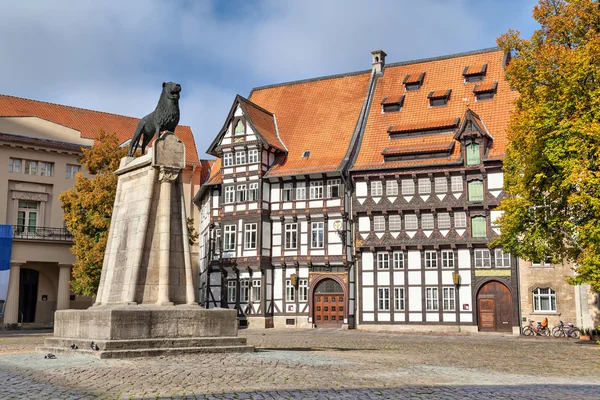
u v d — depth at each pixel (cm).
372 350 2280
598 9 2627
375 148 4391
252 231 4528
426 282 4088
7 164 4700
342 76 5128
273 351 1877
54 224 4847
